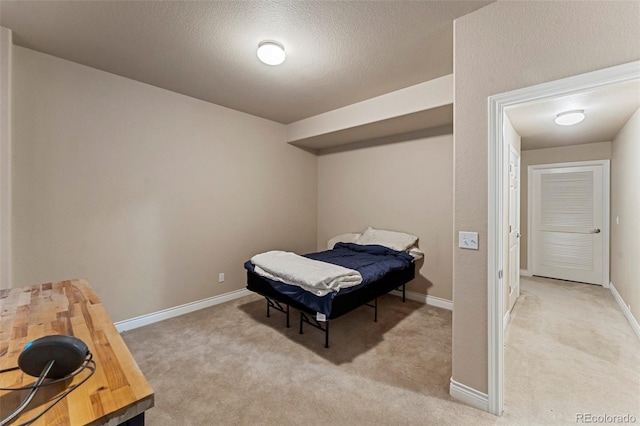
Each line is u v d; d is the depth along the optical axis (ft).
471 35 5.92
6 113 6.68
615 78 4.52
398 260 10.93
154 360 7.71
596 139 13.12
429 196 12.15
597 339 8.77
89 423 2.04
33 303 4.30
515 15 5.41
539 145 14.58
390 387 6.57
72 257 8.54
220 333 9.32
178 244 10.80
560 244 15.12
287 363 7.55
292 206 15.16
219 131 11.93
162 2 5.84
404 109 10.09
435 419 5.61
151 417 5.65
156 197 10.19
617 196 12.18
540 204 15.66
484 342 5.83
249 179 13.12
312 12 6.12
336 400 6.14
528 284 14.34
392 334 9.24
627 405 5.93
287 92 10.48
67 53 7.91
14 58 7.50
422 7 5.89
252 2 5.82
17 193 7.65
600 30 4.65
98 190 8.96
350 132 12.70
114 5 5.94
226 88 10.17
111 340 3.21
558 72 4.99
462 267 6.09
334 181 15.75
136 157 9.71
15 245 7.64
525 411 5.80
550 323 9.92
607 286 13.71
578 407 5.89
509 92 5.44
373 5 5.88
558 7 4.99
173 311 10.66
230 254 12.46
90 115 8.75
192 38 7.12
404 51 7.64
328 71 8.80
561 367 7.32
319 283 7.65
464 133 6.00
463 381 6.12
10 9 6.04
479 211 5.84
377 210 13.96
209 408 5.91
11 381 2.46
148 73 9.07
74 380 2.49
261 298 12.73
